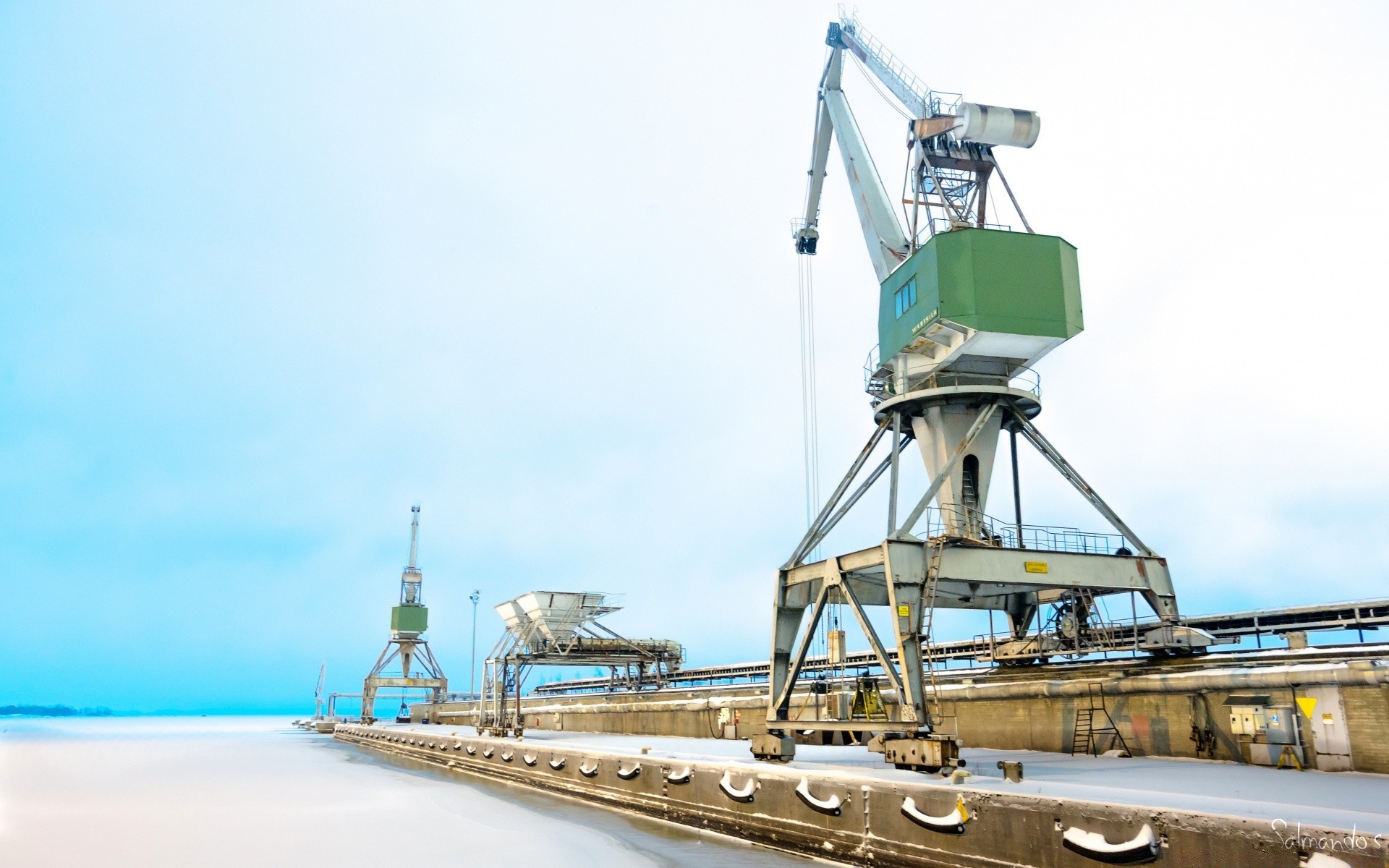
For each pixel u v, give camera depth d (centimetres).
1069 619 3812
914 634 3000
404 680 12338
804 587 3659
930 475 4016
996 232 3841
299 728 18900
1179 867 1723
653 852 2861
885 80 4941
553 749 4759
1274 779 2408
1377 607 3353
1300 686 2767
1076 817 1930
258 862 2848
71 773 6719
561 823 3556
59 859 2961
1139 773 2617
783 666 3628
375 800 4562
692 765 3425
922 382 4078
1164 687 3159
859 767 2970
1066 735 3528
